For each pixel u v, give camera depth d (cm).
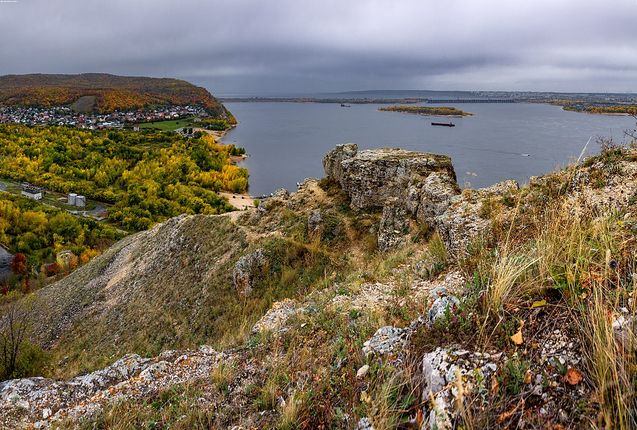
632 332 344
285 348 767
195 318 1912
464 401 362
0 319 2897
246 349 847
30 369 1484
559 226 614
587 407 322
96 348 2120
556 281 441
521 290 460
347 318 767
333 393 513
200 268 2342
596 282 425
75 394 897
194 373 805
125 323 2239
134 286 2658
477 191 1199
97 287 2959
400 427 393
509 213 907
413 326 528
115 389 831
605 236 498
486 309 452
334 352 619
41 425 796
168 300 2220
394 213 1792
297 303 1080
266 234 2338
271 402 585
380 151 2427
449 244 986
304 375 600
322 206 2448
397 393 431
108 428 675
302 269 1867
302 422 494
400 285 871
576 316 397
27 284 5697
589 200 750
